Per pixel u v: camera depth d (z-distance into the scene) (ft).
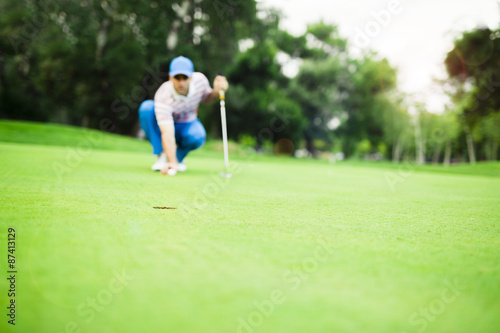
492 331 3.07
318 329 2.98
